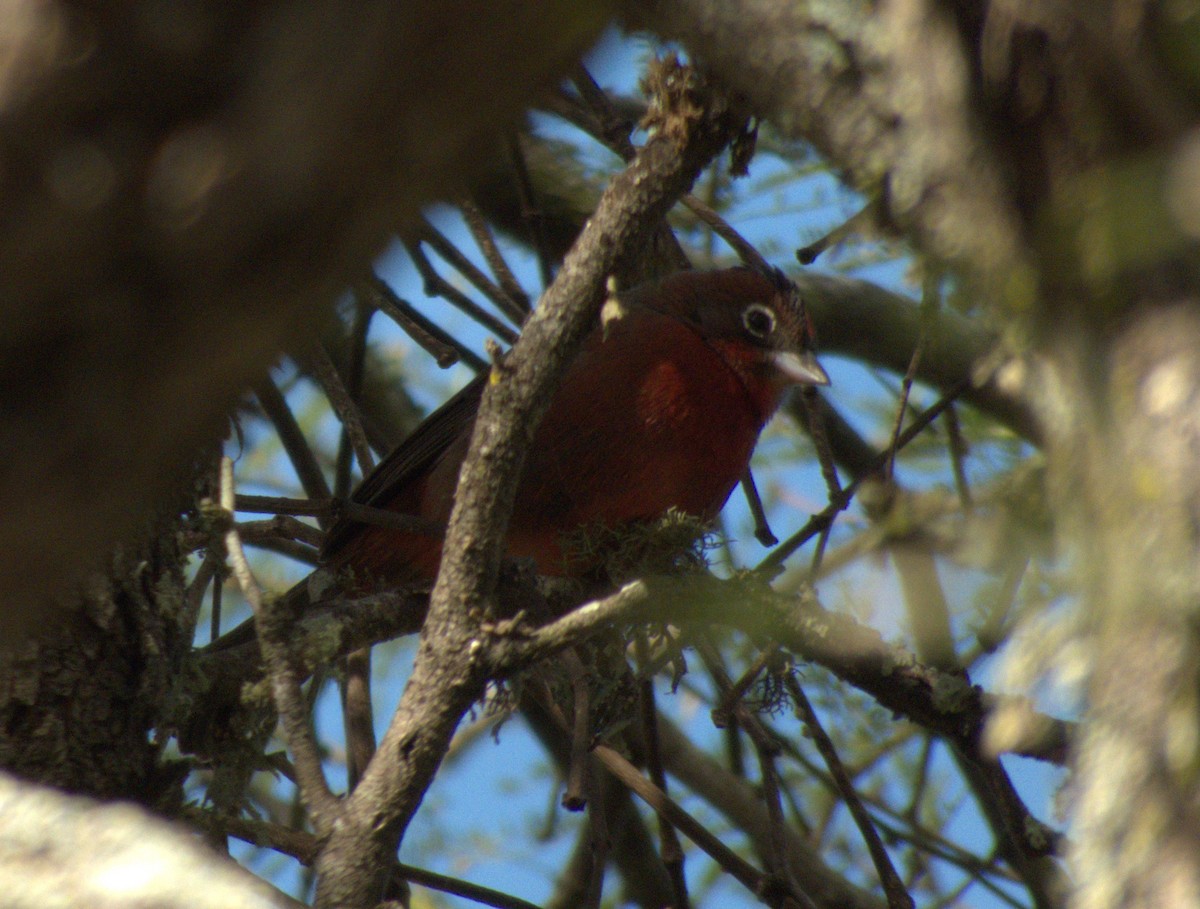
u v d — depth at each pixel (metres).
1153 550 3.26
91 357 2.17
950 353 9.61
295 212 2.17
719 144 5.70
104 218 2.11
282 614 6.18
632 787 7.86
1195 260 3.11
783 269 11.27
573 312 5.88
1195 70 2.94
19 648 6.18
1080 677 3.50
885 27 3.55
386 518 8.20
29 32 2.07
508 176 11.49
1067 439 3.47
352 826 5.80
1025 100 3.20
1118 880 3.29
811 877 10.27
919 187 3.48
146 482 2.30
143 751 6.45
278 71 2.13
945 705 7.25
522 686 7.71
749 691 8.63
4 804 4.51
